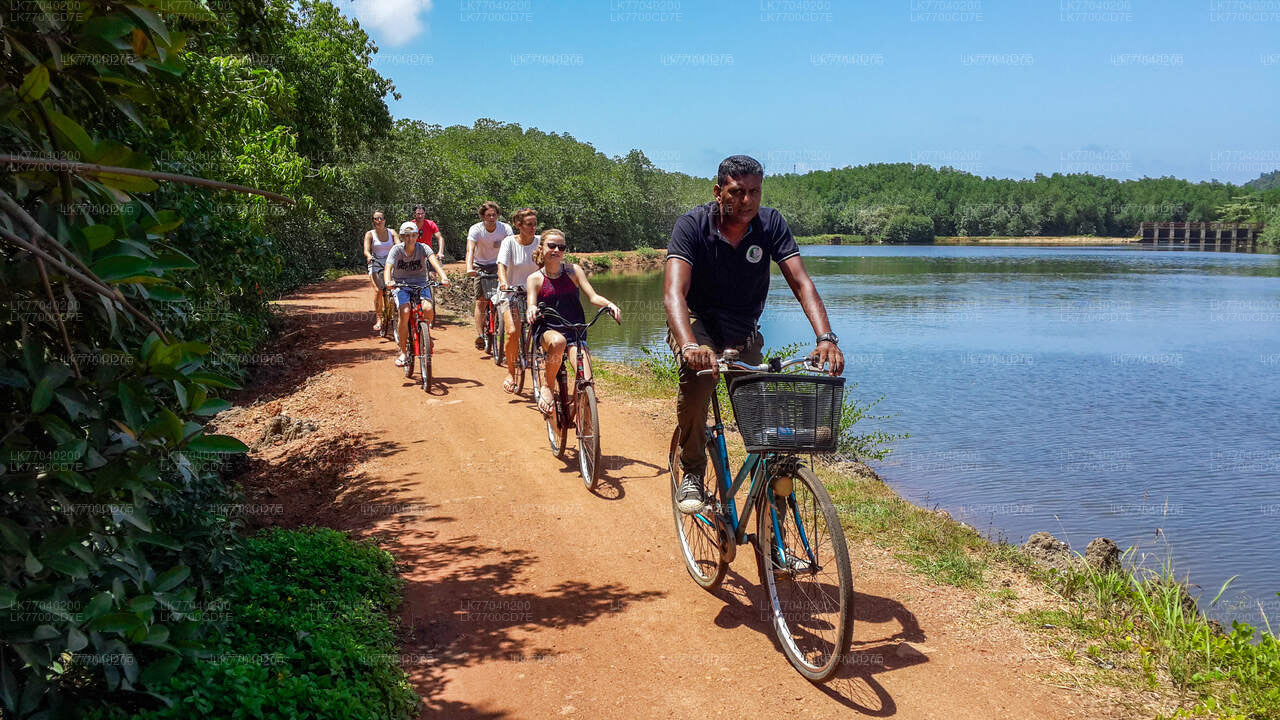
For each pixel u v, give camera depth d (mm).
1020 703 3666
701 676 3980
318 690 3379
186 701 3061
